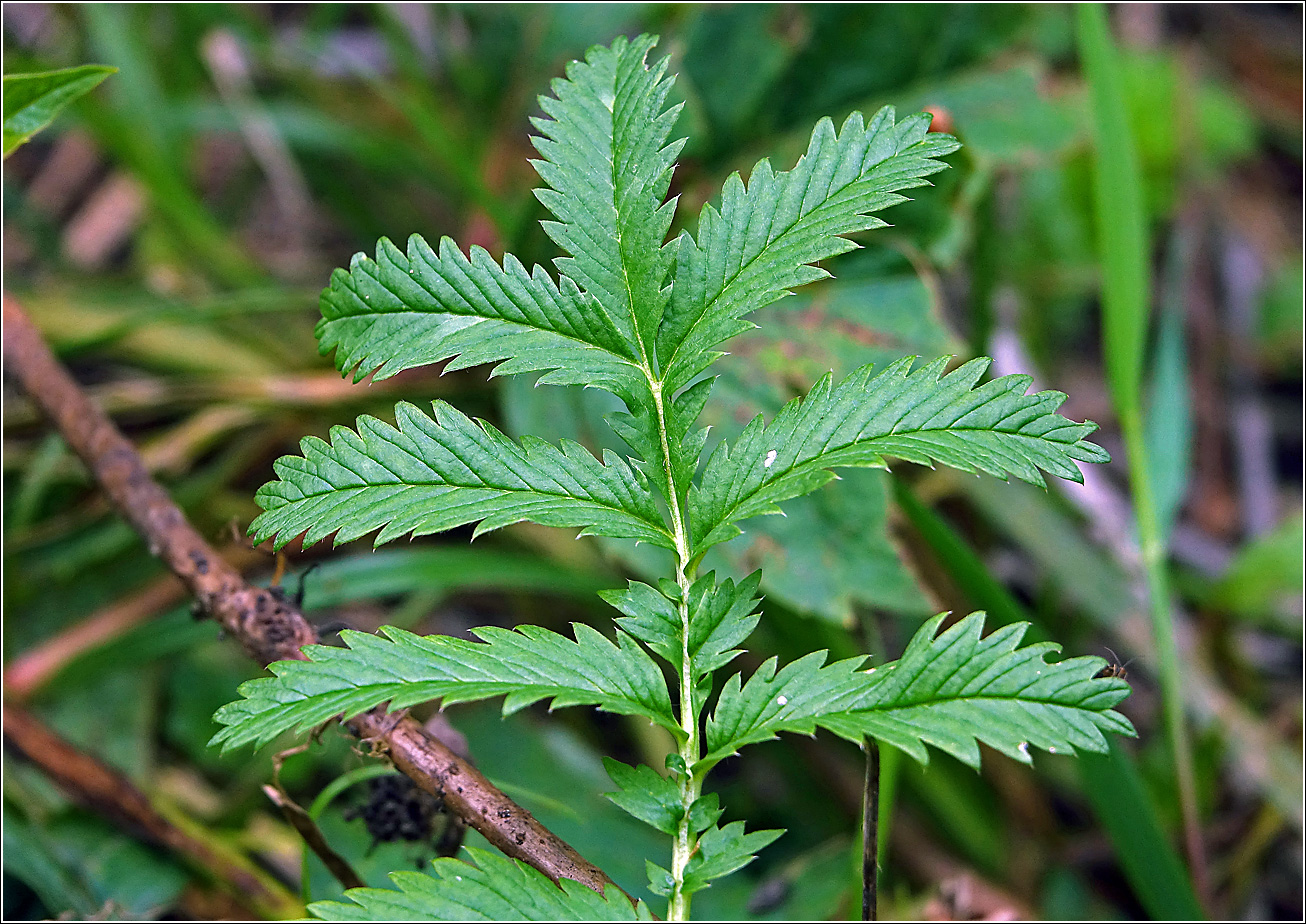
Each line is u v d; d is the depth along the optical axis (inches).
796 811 17.4
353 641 11.2
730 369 16.3
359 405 19.0
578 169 11.6
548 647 11.3
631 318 11.5
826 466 11.3
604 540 15.4
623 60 11.8
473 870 11.0
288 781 15.9
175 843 14.6
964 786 17.4
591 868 11.8
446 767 12.0
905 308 16.4
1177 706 15.4
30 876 14.4
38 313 19.9
